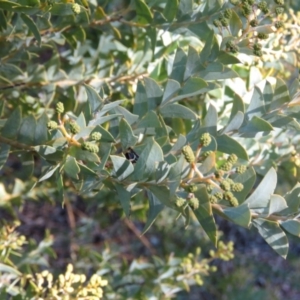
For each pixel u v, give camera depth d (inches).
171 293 24.5
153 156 13.0
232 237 54.2
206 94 19.3
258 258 52.4
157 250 42.9
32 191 25.0
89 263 32.2
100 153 14.1
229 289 41.8
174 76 15.3
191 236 41.2
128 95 20.8
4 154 14.5
